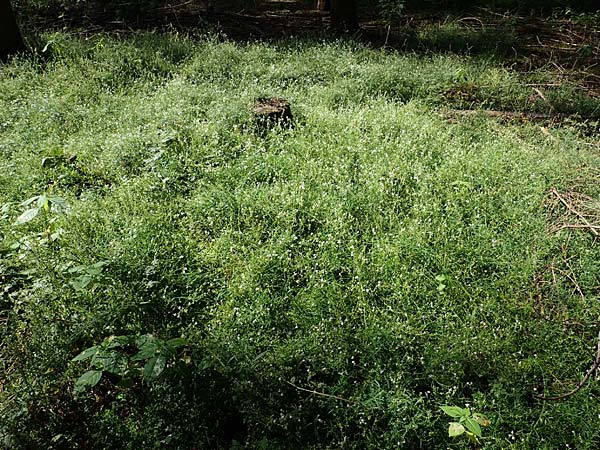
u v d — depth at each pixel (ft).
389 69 27.81
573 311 12.75
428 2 47.96
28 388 10.46
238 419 10.89
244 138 19.89
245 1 46.60
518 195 16.62
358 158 18.94
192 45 32.19
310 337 11.75
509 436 10.03
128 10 40.50
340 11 38.29
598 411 10.26
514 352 11.73
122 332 12.17
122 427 10.27
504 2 47.26
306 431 10.37
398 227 15.47
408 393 10.75
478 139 21.36
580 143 20.43
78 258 13.61
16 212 15.83
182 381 10.91
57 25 39.01
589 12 45.14
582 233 15.01
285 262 14.08
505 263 13.92
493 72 28.22
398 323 12.06
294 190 16.65
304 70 27.99
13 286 13.37
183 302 13.12
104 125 21.68
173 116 21.03
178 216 16.12
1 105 23.18
